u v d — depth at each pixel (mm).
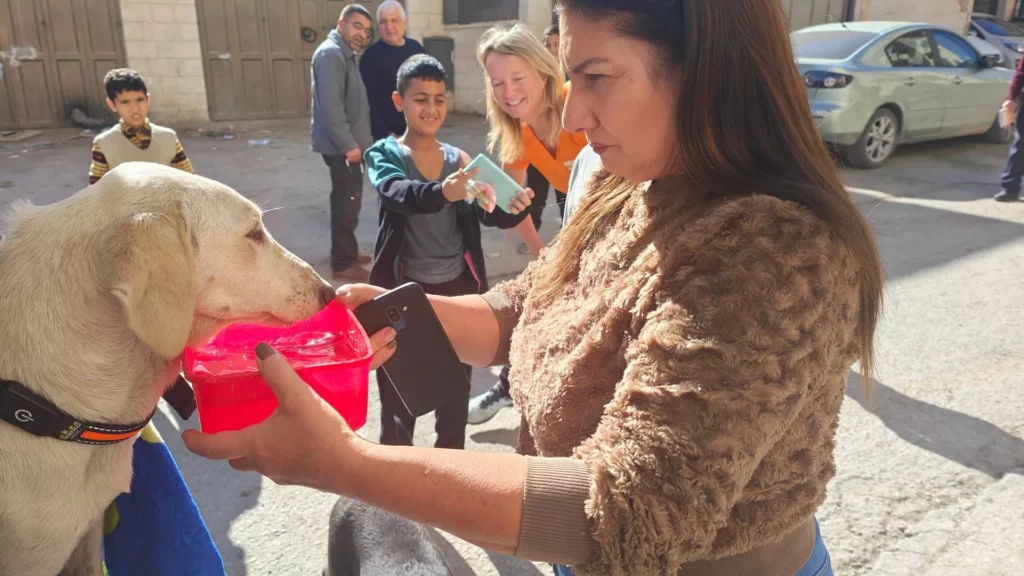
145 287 1310
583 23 987
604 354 1061
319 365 1178
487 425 3594
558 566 1334
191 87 13695
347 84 5375
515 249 6219
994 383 3850
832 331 888
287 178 9172
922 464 3143
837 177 1044
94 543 1587
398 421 2889
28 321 1337
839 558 2582
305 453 907
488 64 3361
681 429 833
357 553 1761
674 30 961
